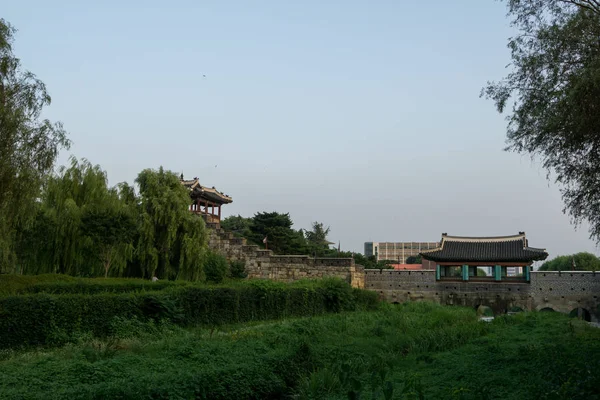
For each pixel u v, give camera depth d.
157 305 22.77
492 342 21.08
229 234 50.47
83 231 34.31
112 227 34.47
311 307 36.78
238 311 29.55
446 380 13.53
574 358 14.80
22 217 22.41
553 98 14.12
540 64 14.48
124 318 20.95
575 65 13.98
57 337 18.17
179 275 41.47
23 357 14.95
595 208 16.23
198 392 11.65
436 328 26.62
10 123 19.28
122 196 42.22
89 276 35.84
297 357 16.17
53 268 34.59
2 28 20.05
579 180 15.89
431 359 17.31
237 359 14.84
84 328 19.55
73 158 38.72
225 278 44.78
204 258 42.03
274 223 75.06
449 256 53.31
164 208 41.62
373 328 25.14
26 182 20.20
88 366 12.52
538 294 50.91
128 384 10.94
